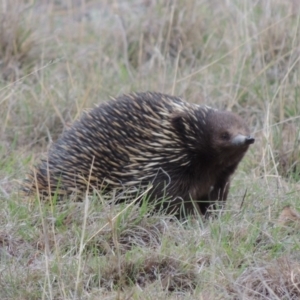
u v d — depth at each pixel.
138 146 10.36
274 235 9.57
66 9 19.34
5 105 13.89
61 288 8.35
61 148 10.84
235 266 9.00
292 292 8.59
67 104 14.02
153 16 16.69
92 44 16.66
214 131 10.35
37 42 16.06
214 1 17.44
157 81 14.66
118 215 9.35
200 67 15.35
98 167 10.48
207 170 10.60
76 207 10.07
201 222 9.75
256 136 13.34
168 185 10.40
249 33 15.44
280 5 15.73
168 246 9.42
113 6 17.67
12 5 16.02
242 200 10.62
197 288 8.52
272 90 14.14
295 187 11.34
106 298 8.25
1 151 12.63
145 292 8.37
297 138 12.33
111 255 9.11
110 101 10.85
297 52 14.63
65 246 9.41
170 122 10.39
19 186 11.27
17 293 8.43
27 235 9.61
